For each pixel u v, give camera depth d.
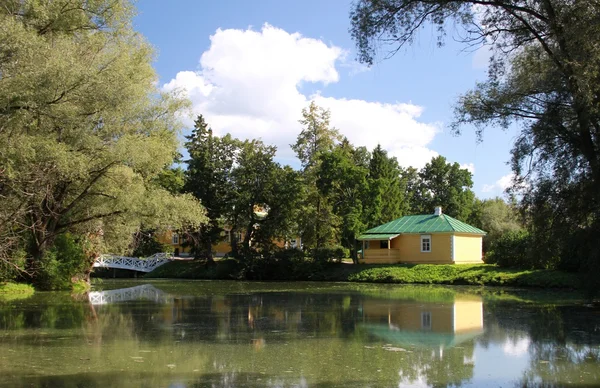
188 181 45.84
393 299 21.94
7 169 14.38
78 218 25.25
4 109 14.45
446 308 18.08
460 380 7.80
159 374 8.16
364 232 42.44
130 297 23.16
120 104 18.56
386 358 9.40
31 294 24.00
